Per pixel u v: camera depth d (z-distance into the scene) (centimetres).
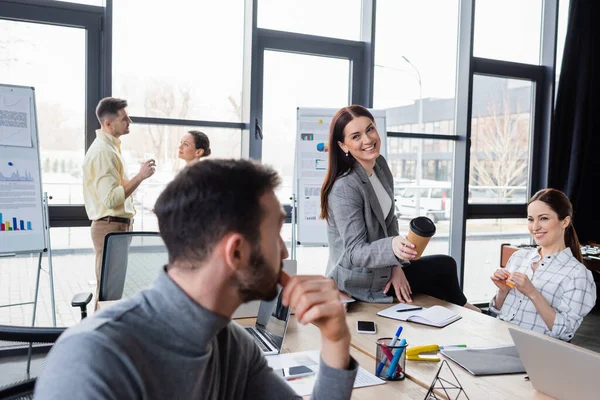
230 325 98
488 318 215
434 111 477
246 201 77
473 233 498
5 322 345
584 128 507
